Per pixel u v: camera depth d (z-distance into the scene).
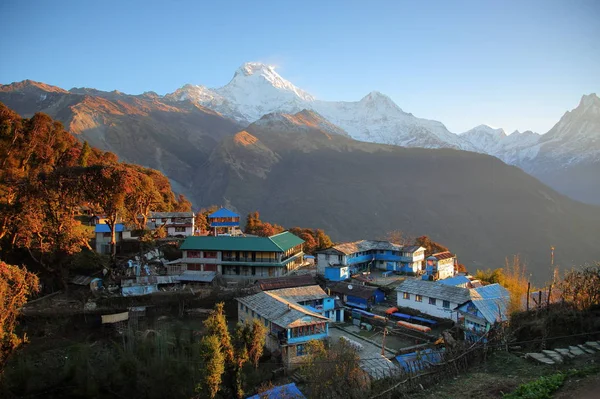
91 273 54.09
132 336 38.16
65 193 53.41
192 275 56.62
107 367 32.62
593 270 28.56
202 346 29.45
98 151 97.75
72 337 42.34
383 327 46.06
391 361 34.34
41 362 36.03
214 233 83.19
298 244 67.56
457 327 41.25
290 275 60.00
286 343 36.50
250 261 58.78
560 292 32.91
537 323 27.39
